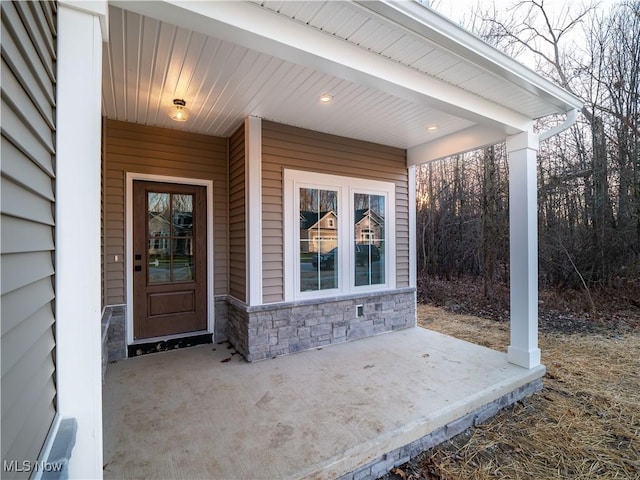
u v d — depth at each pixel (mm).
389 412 2281
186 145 3836
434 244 8383
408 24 1815
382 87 2234
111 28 1922
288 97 2955
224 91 2812
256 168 3471
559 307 5660
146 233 3639
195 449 1890
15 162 789
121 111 3211
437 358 3404
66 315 1164
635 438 2266
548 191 6164
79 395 1168
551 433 2338
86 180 1214
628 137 5465
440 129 3920
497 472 1942
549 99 2764
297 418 2217
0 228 701
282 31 1740
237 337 3678
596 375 3316
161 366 3201
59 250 1164
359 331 4207
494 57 2197
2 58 722
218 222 4035
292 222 3736
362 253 4359
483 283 7051
